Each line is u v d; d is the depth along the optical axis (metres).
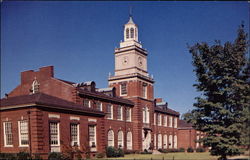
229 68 20.59
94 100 40.56
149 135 54.25
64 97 37.44
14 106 27.70
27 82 41.28
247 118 19.44
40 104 26.88
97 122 35.84
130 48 53.78
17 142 27.61
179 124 72.25
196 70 22.83
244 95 19.75
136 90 51.41
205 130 22.42
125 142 47.50
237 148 19.84
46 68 39.69
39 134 26.56
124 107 48.31
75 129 32.06
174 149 63.12
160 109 61.88
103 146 36.25
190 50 22.94
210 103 21.41
